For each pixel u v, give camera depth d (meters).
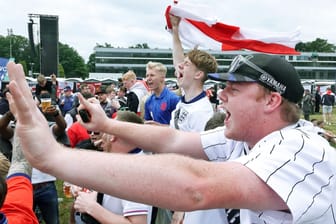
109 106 8.52
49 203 4.20
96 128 1.86
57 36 26.81
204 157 1.82
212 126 2.50
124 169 0.99
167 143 1.84
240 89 1.30
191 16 3.64
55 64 27.03
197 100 3.62
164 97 4.88
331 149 1.20
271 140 1.20
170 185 0.99
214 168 1.05
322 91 38.16
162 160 1.03
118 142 2.39
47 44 26.73
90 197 2.37
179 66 3.68
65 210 5.78
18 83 1.00
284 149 1.13
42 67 26.91
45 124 1.02
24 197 2.24
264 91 1.28
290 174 1.08
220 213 1.83
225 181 1.02
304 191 1.09
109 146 2.45
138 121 2.77
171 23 3.77
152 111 5.00
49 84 9.65
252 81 1.27
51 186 4.22
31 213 2.20
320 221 1.16
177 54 3.82
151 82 4.81
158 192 0.98
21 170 2.42
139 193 0.99
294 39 3.57
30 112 0.97
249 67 1.28
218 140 1.80
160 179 0.99
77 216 2.65
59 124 3.91
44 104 3.85
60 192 6.43
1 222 1.91
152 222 2.58
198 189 0.99
